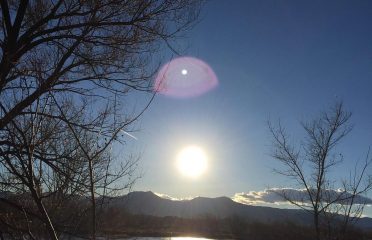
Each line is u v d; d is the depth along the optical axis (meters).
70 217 5.09
